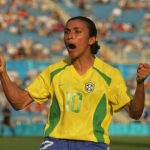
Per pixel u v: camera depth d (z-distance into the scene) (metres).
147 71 13.33
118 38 96.88
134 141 61.72
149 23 102.12
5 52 89.25
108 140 14.22
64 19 100.69
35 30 96.44
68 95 14.16
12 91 14.15
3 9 99.69
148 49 95.19
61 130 14.04
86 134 13.89
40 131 72.56
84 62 14.43
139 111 13.88
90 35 14.45
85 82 14.16
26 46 91.44
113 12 104.19
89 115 14.03
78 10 103.81
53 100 14.37
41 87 14.56
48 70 14.66
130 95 14.19
